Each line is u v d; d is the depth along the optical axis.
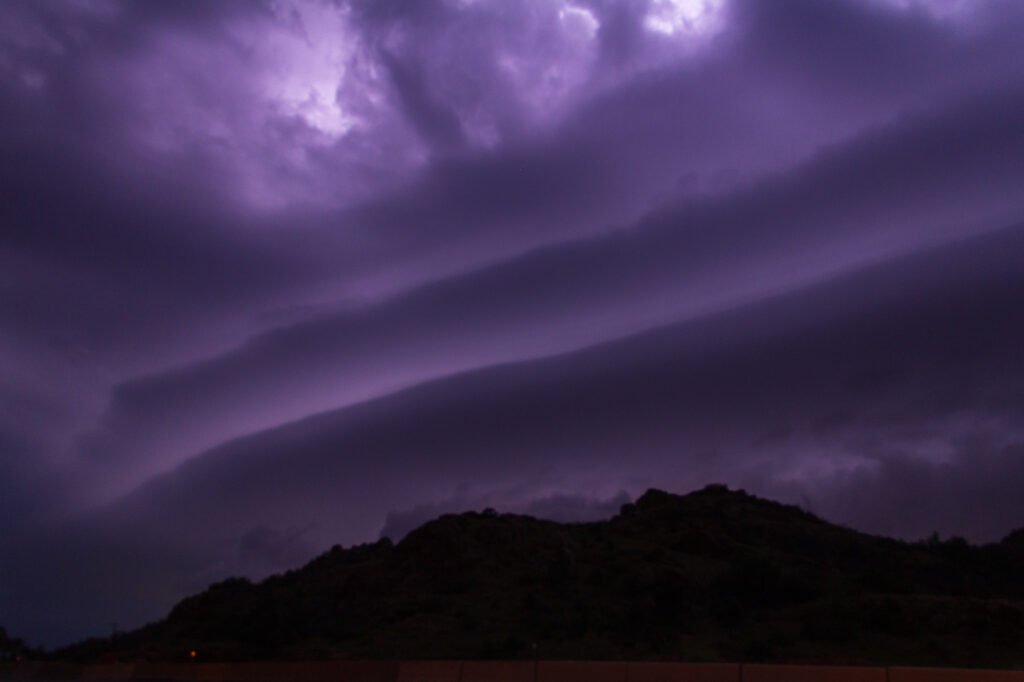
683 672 27.95
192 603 70.38
